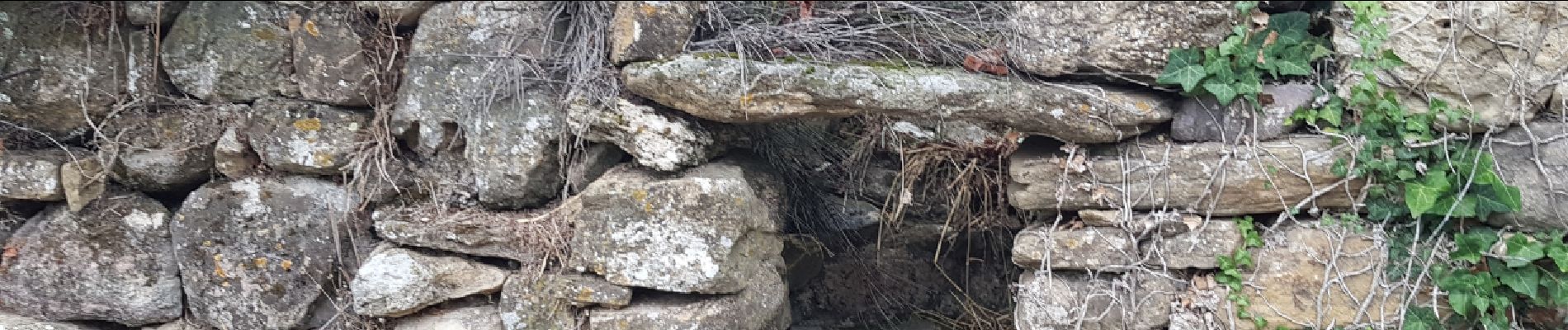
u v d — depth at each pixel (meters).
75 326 3.26
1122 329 2.89
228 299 3.21
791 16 3.08
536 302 3.01
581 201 2.98
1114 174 2.87
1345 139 2.75
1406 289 2.73
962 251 3.84
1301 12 2.85
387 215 3.13
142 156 3.17
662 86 2.83
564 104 3.01
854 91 2.79
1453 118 2.68
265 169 3.23
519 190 3.08
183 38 3.15
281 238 3.19
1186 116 2.85
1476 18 2.64
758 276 3.03
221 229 3.18
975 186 3.42
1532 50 2.62
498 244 3.07
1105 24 2.78
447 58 3.11
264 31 3.16
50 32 3.12
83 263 3.19
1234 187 2.80
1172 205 2.87
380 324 3.14
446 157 3.19
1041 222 3.08
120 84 3.17
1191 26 2.75
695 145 2.99
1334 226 2.80
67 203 3.20
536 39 3.08
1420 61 2.71
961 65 2.93
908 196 3.41
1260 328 2.81
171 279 3.24
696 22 2.96
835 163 3.63
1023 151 3.03
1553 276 2.63
